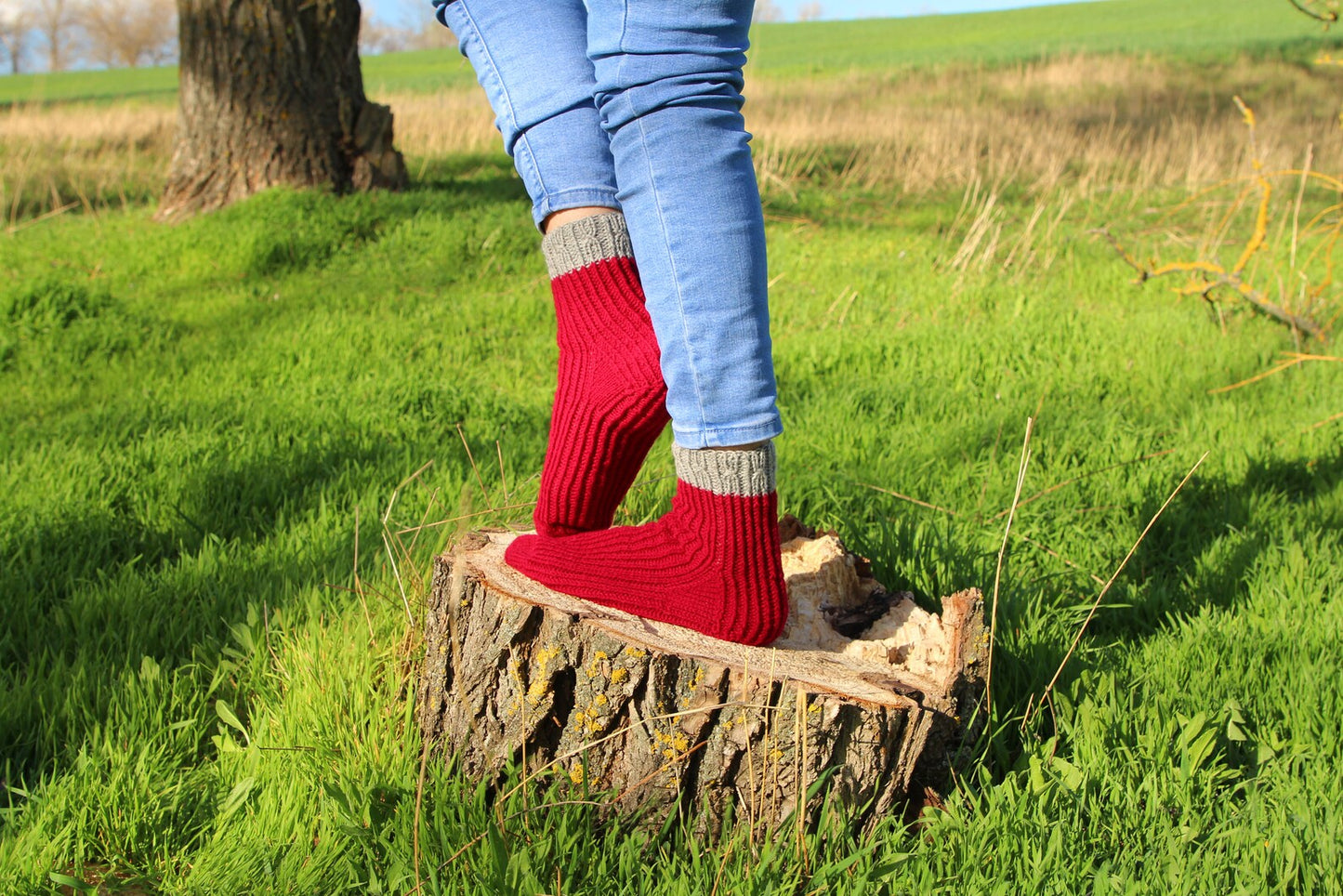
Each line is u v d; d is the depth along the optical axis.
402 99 17.67
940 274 6.31
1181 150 11.22
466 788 1.64
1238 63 23.83
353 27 7.62
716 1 1.25
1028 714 1.88
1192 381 4.20
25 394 4.14
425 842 1.49
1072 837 1.54
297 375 4.37
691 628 1.60
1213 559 2.68
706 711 1.53
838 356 4.54
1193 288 4.82
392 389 3.99
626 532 1.63
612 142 1.34
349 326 5.03
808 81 23.98
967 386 4.19
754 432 1.38
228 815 1.67
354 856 1.53
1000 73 23.62
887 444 3.51
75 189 9.09
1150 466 3.26
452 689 1.74
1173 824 1.60
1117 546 2.78
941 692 1.59
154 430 3.56
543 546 1.68
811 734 1.51
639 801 1.61
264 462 3.22
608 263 1.48
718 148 1.29
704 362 1.34
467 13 1.52
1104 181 10.34
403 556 2.28
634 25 1.26
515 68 1.48
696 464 1.43
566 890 1.45
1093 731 1.83
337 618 2.19
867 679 1.57
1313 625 2.29
